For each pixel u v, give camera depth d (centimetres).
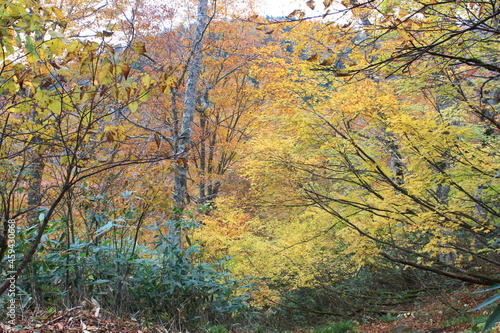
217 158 1427
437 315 806
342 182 799
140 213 470
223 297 536
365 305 1033
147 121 972
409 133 556
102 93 253
